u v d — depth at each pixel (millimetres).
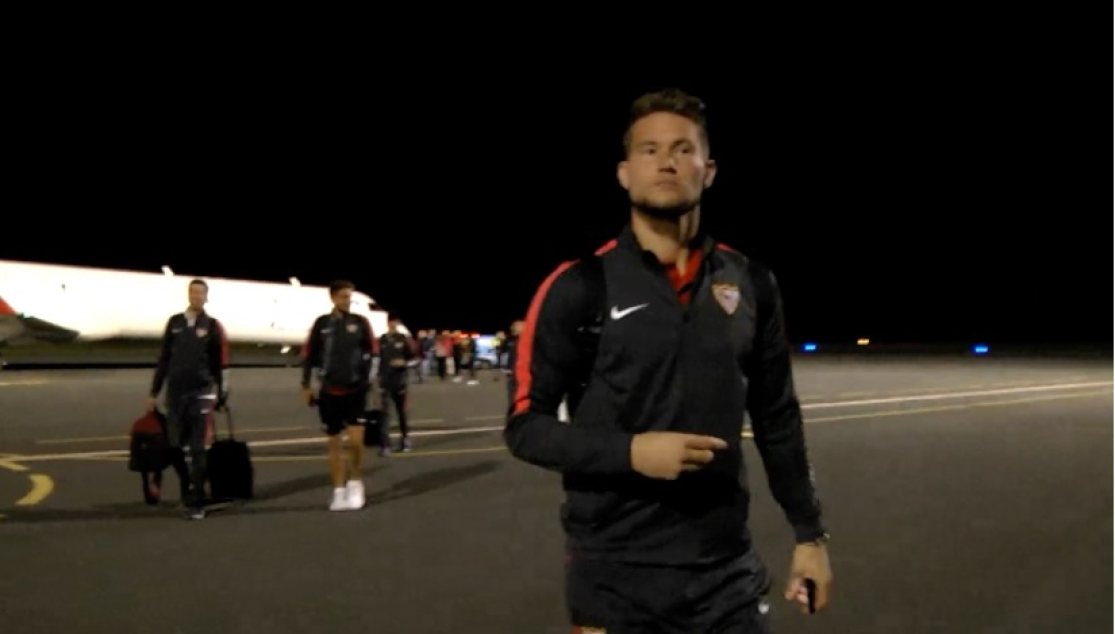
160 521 9188
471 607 6316
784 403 2854
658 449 2398
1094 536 8227
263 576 7086
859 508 9523
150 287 37969
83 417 19656
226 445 9812
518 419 2637
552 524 9047
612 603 2611
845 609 6172
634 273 2631
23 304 34594
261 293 40781
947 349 70375
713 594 2611
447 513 9594
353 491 9867
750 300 2736
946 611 6117
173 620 6027
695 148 2689
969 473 11898
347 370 9711
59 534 8562
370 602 6422
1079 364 45062
